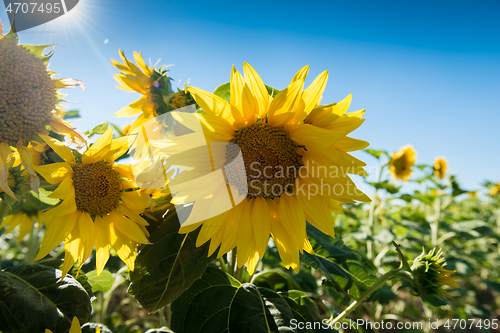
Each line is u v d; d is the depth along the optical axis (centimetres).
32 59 29
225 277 34
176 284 30
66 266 29
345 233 93
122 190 33
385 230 81
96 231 31
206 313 31
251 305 31
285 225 32
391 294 75
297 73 28
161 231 33
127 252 31
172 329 30
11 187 30
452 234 98
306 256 37
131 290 30
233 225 31
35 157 30
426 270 32
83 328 32
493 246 146
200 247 32
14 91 27
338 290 38
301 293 37
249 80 29
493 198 181
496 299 143
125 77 36
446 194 108
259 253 31
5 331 25
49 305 26
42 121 30
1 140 28
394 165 94
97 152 31
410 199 82
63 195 28
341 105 30
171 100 35
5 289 26
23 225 56
